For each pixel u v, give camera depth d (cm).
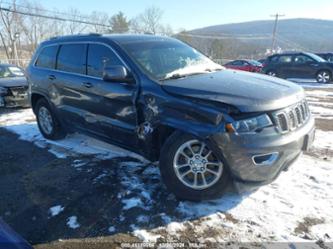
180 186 357
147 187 398
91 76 466
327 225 315
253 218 329
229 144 316
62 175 444
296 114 347
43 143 591
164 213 343
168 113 355
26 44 4534
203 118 328
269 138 316
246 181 326
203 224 323
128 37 463
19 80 966
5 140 626
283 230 309
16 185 423
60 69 534
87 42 479
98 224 329
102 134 466
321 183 395
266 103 321
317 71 1645
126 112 407
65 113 530
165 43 472
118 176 430
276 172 330
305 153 504
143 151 401
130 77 399
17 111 924
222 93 334
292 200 358
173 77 394
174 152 354
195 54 483
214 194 350
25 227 329
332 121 738
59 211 355
